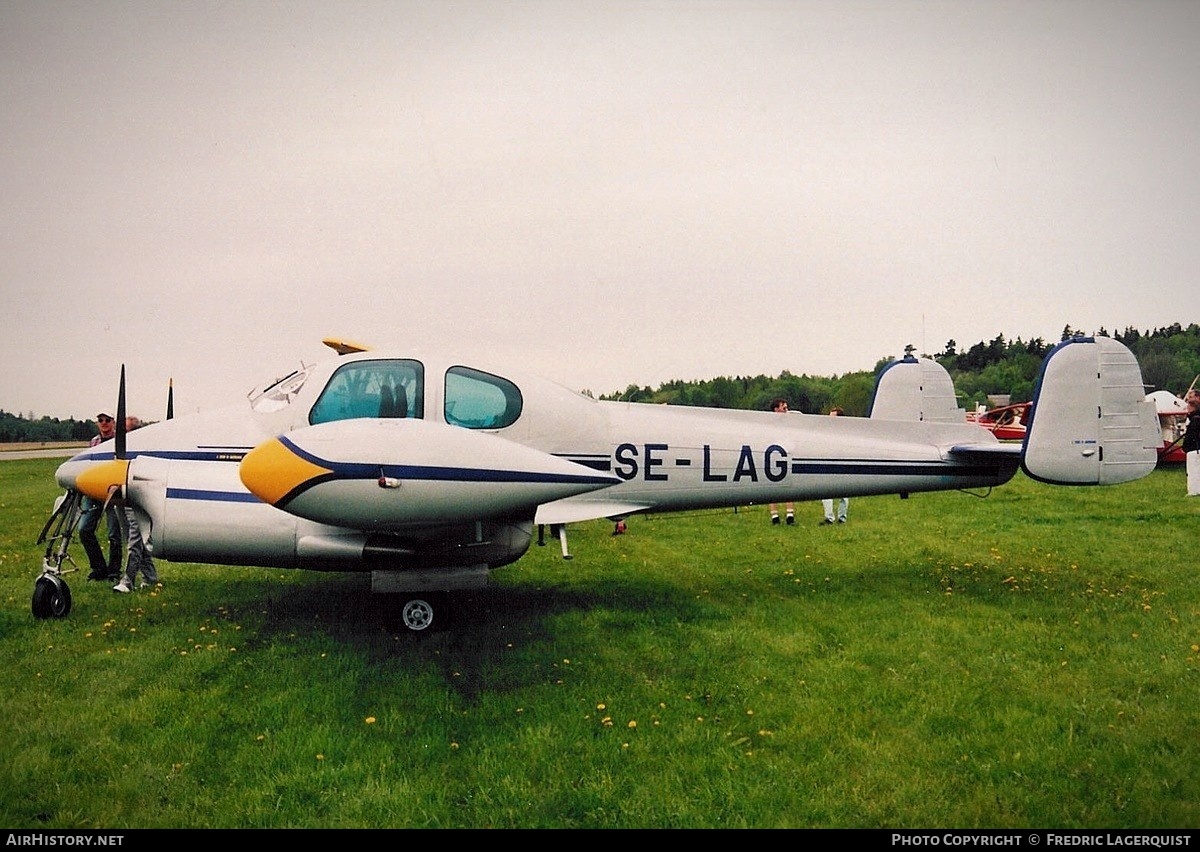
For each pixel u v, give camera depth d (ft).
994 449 22.12
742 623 18.67
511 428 19.72
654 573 24.36
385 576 17.20
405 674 15.25
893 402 29.25
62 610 18.92
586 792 10.90
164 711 13.47
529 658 16.15
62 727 12.81
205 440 19.30
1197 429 39.42
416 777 11.37
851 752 12.08
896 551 27.50
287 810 10.51
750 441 21.53
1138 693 14.19
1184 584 22.02
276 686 14.64
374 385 19.12
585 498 20.68
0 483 56.70
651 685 14.73
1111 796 10.80
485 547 17.84
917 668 15.53
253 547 17.22
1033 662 15.81
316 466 15.43
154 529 17.17
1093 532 30.53
